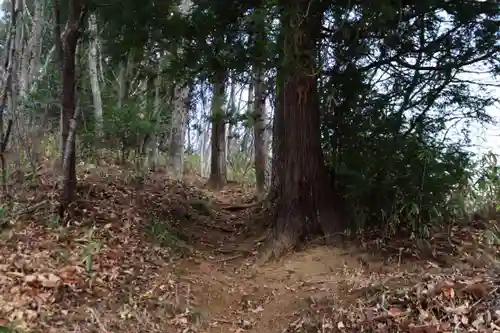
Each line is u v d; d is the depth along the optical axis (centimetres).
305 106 630
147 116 1048
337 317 401
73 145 628
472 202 606
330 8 567
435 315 361
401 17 592
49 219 576
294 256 595
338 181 659
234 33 639
